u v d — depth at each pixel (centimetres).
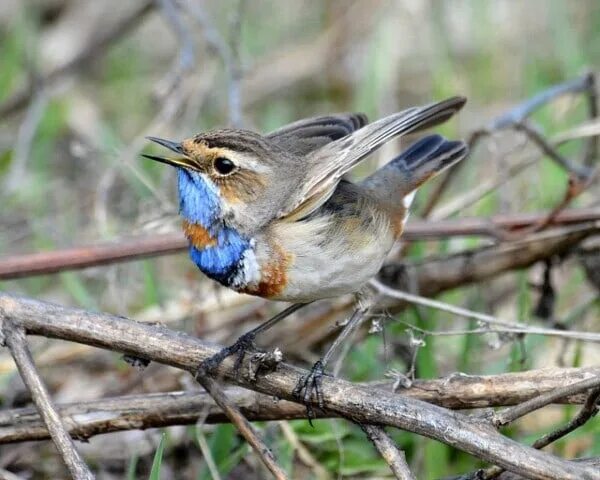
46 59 1798
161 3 1440
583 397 890
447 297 1284
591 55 1681
